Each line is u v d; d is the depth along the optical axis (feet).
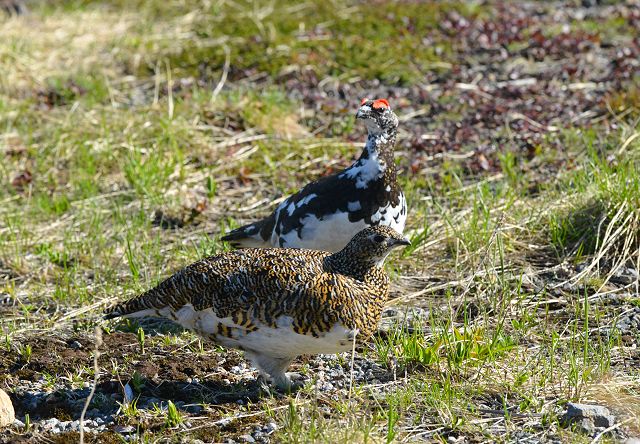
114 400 27.35
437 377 28.12
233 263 26.61
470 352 28.81
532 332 30.96
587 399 26.61
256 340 26.27
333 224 32.01
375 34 63.62
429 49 61.16
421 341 29.66
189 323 27.37
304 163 46.93
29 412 26.94
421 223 39.65
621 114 48.75
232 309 25.95
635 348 29.81
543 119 50.06
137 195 43.78
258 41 61.72
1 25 64.90
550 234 37.73
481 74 57.72
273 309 25.54
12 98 54.49
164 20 67.87
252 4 70.54
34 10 69.46
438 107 53.26
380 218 32.27
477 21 66.08
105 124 49.65
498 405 26.71
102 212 42.22
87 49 61.98
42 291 35.35
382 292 26.66
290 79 57.16
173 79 57.62
